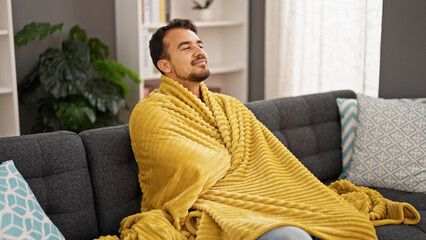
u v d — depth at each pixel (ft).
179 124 6.45
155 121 6.35
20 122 11.65
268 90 12.94
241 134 6.95
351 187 7.29
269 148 7.07
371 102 8.14
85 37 11.39
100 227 6.33
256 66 13.58
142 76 11.92
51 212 5.92
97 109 11.59
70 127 10.68
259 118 7.79
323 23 11.39
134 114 6.53
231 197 6.15
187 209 5.89
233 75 13.82
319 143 8.38
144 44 12.05
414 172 7.55
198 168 6.11
